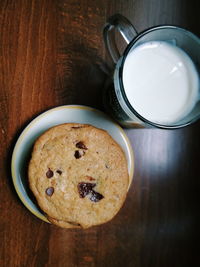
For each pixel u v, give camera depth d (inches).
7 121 12.6
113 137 13.0
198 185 14.1
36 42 12.8
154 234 13.7
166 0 13.9
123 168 12.7
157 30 11.1
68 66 13.0
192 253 14.0
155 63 11.4
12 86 12.6
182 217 14.0
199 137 14.1
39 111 12.8
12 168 12.1
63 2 13.0
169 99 11.5
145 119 11.0
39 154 12.1
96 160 12.5
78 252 13.0
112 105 12.5
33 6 12.8
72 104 13.0
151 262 13.7
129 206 13.5
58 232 12.9
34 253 12.7
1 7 12.5
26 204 12.3
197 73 11.8
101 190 12.5
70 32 13.1
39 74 12.8
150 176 13.7
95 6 13.2
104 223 13.1
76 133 12.4
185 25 14.0
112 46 12.6
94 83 13.2
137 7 13.6
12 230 12.5
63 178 12.2
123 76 11.2
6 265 12.5
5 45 12.6
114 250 13.3
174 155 14.0
